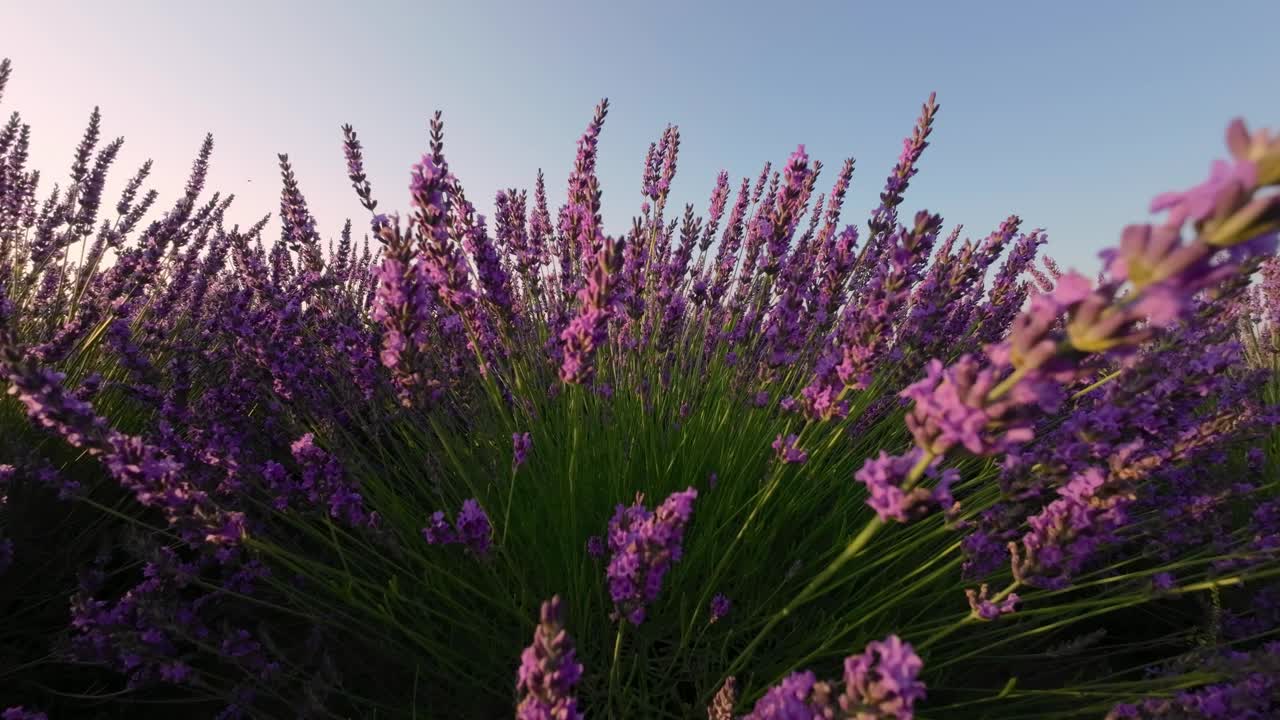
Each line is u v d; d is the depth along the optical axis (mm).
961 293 318
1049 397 103
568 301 375
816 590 246
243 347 328
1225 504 271
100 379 307
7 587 259
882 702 112
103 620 202
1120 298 93
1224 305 267
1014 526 224
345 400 342
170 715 243
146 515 316
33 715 191
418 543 274
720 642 250
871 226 330
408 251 210
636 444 330
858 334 238
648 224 475
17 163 453
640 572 172
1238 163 77
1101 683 218
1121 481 172
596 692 207
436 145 279
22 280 445
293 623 273
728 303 450
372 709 235
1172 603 299
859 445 363
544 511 290
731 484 309
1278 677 182
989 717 227
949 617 234
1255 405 273
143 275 397
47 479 247
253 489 285
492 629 247
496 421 352
